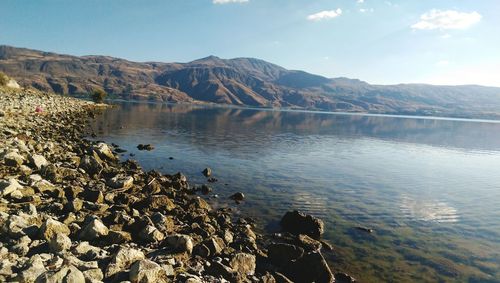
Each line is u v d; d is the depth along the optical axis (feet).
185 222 67.51
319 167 154.51
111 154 122.31
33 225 46.70
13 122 142.92
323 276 54.24
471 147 281.54
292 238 70.85
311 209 93.04
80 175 83.92
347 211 93.66
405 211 97.50
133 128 257.55
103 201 68.54
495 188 133.39
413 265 64.44
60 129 172.55
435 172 162.50
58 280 31.96
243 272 50.60
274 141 244.01
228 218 77.92
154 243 51.34
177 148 179.22
